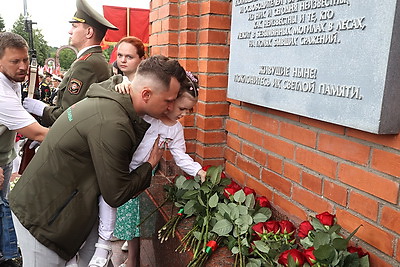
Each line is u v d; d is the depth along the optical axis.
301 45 1.60
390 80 1.22
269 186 2.04
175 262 1.98
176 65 1.57
